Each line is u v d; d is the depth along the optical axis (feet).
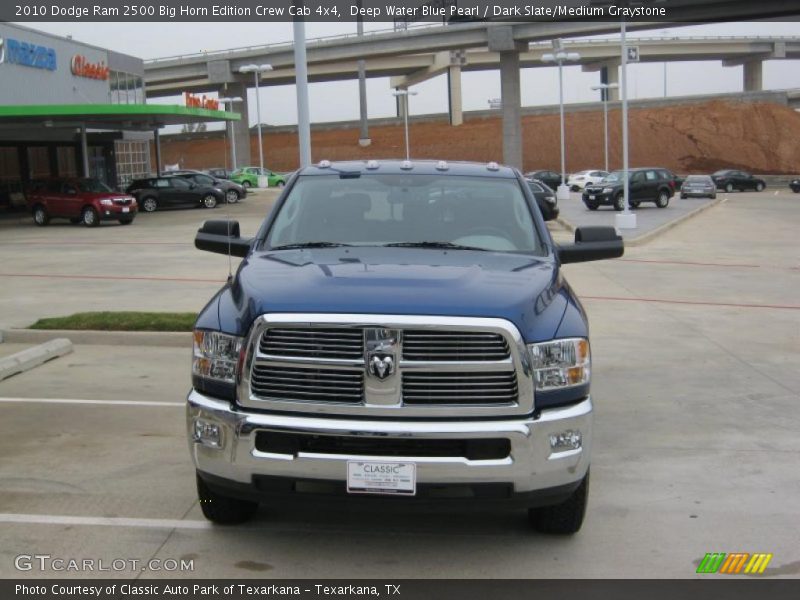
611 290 48.70
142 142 173.06
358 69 342.85
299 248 17.35
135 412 23.89
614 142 331.77
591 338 35.24
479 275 15.11
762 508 17.28
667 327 37.73
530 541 15.62
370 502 13.33
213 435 13.79
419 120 384.47
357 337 13.30
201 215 118.93
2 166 129.29
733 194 187.11
